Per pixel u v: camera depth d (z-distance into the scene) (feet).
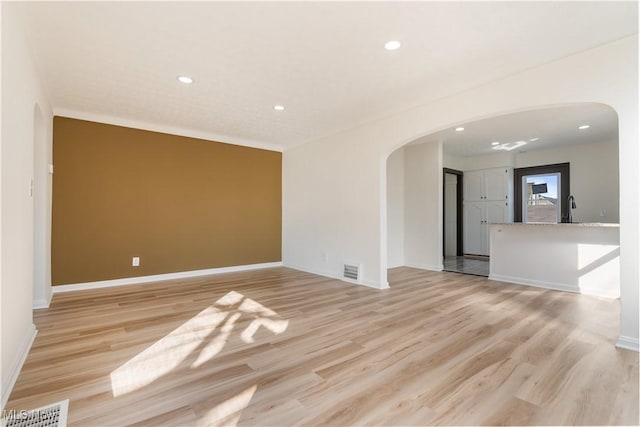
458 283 15.01
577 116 14.19
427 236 19.16
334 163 16.48
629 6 6.59
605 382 6.04
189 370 6.55
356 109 12.94
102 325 9.17
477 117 10.70
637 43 7.54
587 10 6.74
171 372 6.47
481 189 24.03
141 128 15.08
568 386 5.90
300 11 6.79
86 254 13.69
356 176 15.23
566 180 20.53
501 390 5.78
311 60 8.95
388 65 9.20
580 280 13.16
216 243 17.46
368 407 5.28
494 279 15.83
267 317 9.95
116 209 14.42
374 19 7.07
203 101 12.16
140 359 7.04
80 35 7.66
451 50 8.39
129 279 14.71
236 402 5.43
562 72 8.72
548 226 14.01
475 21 7.14
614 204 18.57
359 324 9.30
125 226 14.64
